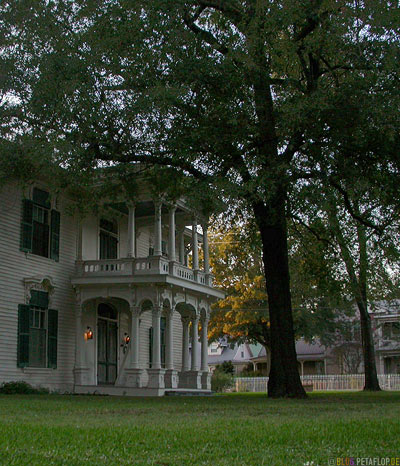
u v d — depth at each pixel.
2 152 17.19
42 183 23.55
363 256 24.28
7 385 20.91
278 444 6.29
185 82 15.32
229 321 43.41
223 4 15.98
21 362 21.91
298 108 14.12
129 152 17.00
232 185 14.60
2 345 21.31
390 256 21.94
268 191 14.68
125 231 29.33
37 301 23.17
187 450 5.92
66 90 15.38
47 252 23.92
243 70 15.16
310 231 21.39
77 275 25.12
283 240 17.67
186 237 34.41
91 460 5.33
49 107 16.38
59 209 24.67
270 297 17.47
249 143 15.81
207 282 28.39
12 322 21.83
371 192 16.52
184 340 28.89
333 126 14.90
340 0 14.43
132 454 5.67
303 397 16.98
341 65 15.82
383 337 52.72
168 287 24.73
